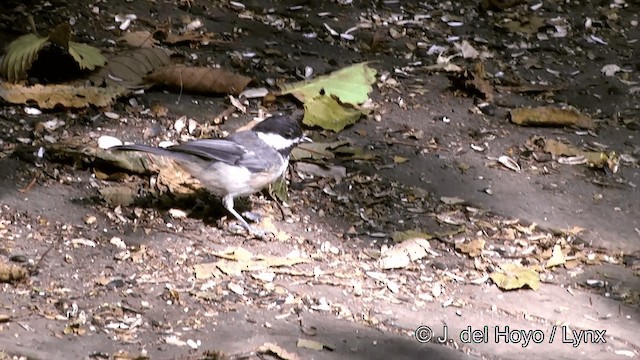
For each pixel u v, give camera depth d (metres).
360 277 6.73
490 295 6.73
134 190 7.40
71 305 5.96
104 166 7.56
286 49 10.16
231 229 7.09
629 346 6.26
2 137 7.84
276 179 7.22
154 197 7.35
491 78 10.22
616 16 11.98
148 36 9.77
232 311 6.11
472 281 6.87
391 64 10.22
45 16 9.95
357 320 6.18
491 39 11.08
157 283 6.32
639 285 7.04
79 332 5.68
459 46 10.72
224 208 7.32
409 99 9.56
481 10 11.71
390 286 6.67
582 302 6.77
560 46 11.11
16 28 9.58
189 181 7.56
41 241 6.61
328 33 10.68
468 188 8.13
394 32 10.91
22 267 6.23
